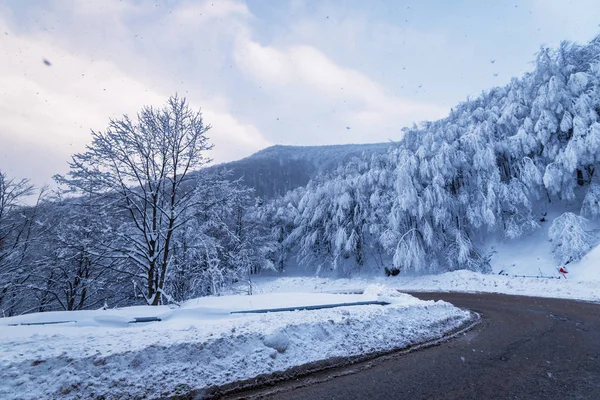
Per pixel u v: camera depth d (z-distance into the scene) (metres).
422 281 22.78
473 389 4.04
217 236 17.59
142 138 12.05
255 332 5.12
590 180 21.41
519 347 6.10
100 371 3.72
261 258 31.44
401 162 26.22
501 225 23.55
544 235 22.12
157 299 10.83
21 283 14.05
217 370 4.20
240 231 26.12
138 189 12.66
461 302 13.51
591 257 17.17
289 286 29.59
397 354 5.60
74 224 11.30
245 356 4.57
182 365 4.11
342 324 6.21
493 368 4.86
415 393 3.91
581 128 20.45
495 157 23.47
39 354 3.83
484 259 22.86
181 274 14.46
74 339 4.62
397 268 25.83
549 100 22.42
